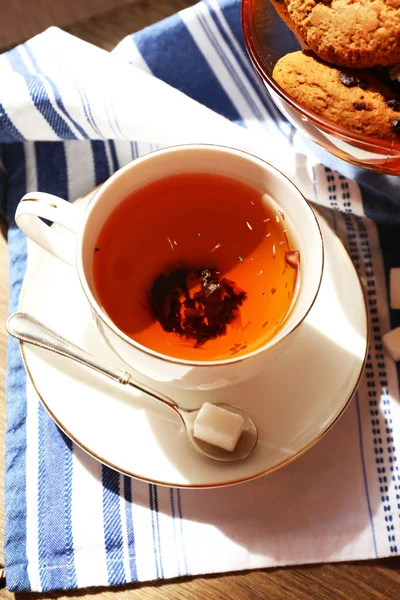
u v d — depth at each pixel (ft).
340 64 1.18
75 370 1.23
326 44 1.16
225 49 1.48
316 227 1.16
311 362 1.25
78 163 1.49
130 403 1.22
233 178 1.24
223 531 1.25
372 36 1.13
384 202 1.45
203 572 1.23
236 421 1.18
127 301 1.23
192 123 1.39
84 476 1.27
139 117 1.39
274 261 1.24
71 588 1.22
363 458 1.29
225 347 1.21
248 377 1.17
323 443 1.30
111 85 1.39
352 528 1.26
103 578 1.23
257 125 1.53
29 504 1.26
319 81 1.18
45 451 1.28
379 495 1.27
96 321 1.15
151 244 1.28
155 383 1.24
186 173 1.24
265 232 1.25
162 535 1.25
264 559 1.24
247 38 1.25
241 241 1.27
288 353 1.25
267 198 1.23
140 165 1.20
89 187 1.49
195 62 1.50
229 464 1.18
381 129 1.17
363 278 1.43
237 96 1.53
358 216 1.47
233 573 1.24
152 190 1.24
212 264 1.28
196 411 1.22
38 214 1.15
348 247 1.45
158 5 1.59
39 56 1.43
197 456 1.19
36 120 1.41
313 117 1.19
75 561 1.23
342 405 1.21
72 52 1.42
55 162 1.49
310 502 1.27
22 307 1.27
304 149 1.45
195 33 1.45
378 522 1.26
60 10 1.58
